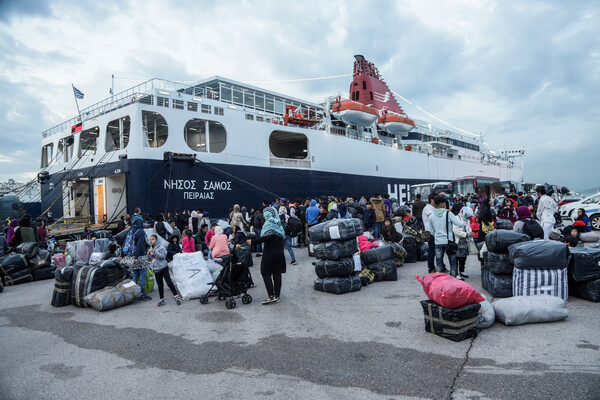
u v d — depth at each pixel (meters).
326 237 6.80
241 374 3.67
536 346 3.93
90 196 15.97
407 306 5.76
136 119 13.91
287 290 7.23
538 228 6.38
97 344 4.74
